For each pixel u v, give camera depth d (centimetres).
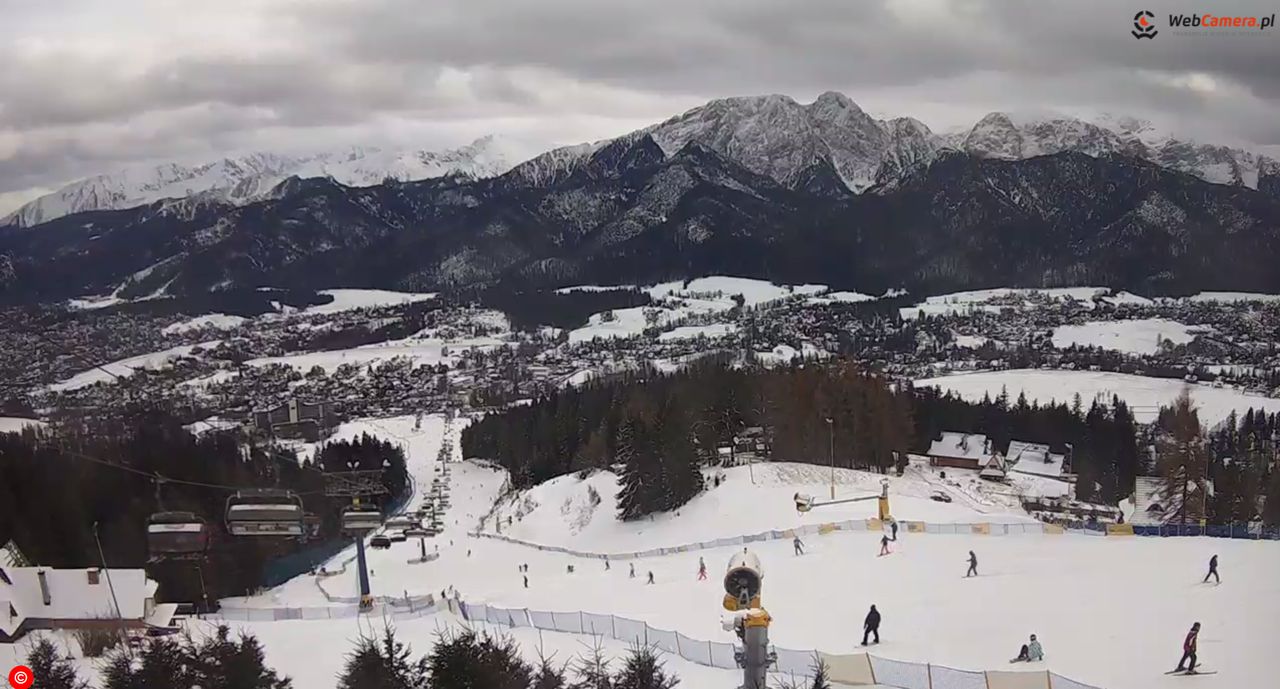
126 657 3503
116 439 10538
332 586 7756
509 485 13762
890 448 10400
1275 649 3303
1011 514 8206
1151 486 11231
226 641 3453
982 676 3117
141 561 7762
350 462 11062
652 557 7438
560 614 4625
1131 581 4550
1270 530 6575
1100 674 3197
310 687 3891
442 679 2988
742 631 1916
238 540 7781
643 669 3048
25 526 7612
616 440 11344
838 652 3662
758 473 9444
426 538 10375
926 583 4991
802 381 10550
